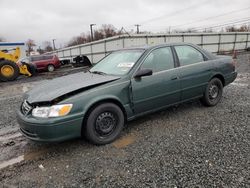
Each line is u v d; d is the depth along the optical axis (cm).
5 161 310
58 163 296
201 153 295
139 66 368
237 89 639
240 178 240
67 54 3775
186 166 268
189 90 429
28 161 307
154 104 385
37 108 302
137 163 282
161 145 324
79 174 267
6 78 1270
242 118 410
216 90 485
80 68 2034
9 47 1941
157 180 246
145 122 415
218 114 438
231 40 3288
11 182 261
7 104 630
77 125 306
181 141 333
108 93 331
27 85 1070
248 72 980
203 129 371
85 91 319
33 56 1848
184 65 423
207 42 2983
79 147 336
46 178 265
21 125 318
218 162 272
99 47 2652
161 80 383
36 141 303
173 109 479
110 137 342
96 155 309
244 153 289
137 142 339
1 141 374
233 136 339
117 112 344
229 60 507
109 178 255
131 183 244
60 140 299
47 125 288
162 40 2522
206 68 452
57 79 404
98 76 376
